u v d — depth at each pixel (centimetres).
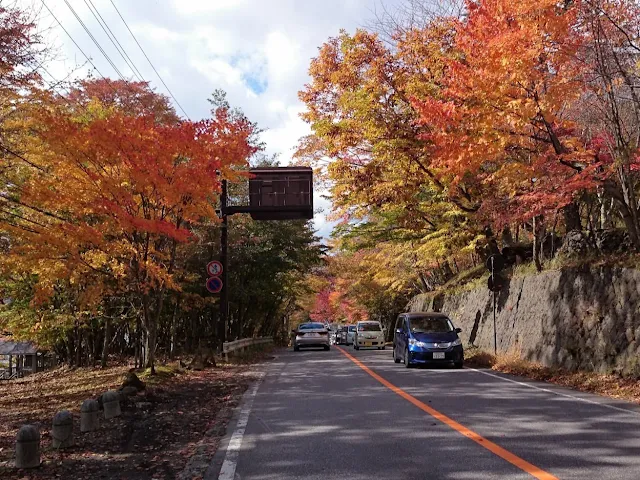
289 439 757
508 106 1171
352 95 1862
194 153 1355
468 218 2153
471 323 2505
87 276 1672
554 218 1831
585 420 834
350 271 4425
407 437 739
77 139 1239
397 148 1822
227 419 947
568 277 1620
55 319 2298
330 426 834
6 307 2427
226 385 1445
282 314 5431
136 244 1441
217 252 2617
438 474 568
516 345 1847
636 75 1197
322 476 576
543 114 1193
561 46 1138
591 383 1241
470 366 1795
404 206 2170
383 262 3628
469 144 1265
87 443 789
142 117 1341
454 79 1244
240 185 2575
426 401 1037
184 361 2088
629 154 1170
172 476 618
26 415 1120
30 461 656
